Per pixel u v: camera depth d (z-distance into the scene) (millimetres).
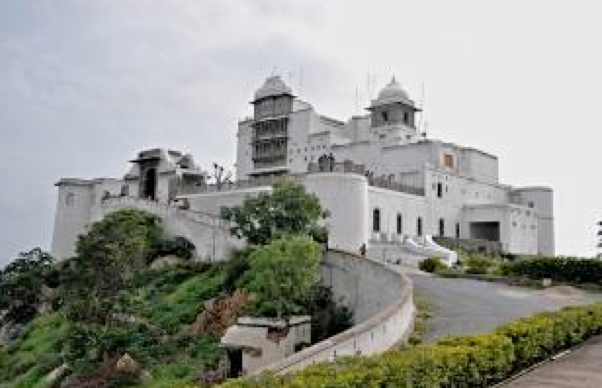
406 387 11984
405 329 22094
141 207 65250
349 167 60219
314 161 82938
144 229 54312
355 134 88375
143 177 77812
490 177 85000
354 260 35344
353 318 34469
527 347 16641
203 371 30703
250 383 10922
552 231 83312
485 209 74688
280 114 88375
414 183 71438
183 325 38719
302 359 15320
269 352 29625
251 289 35000
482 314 26375
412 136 85188
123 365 34062
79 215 82938
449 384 13367
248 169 91562
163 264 54375
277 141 87875
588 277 41031
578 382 14969
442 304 29391
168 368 32562
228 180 70062
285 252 32094
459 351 13859
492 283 41875
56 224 82875
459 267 50219
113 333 38469
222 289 42156
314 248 32719
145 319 41344
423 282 39188
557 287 40031
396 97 84875
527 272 43688
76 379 34906
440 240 66438
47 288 61094
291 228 41781
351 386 10773
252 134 91500
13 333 57906
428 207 70500
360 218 50812
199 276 48094
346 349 16953
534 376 15719
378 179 64750
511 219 74312
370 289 33594
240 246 51125
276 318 30734
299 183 45469
